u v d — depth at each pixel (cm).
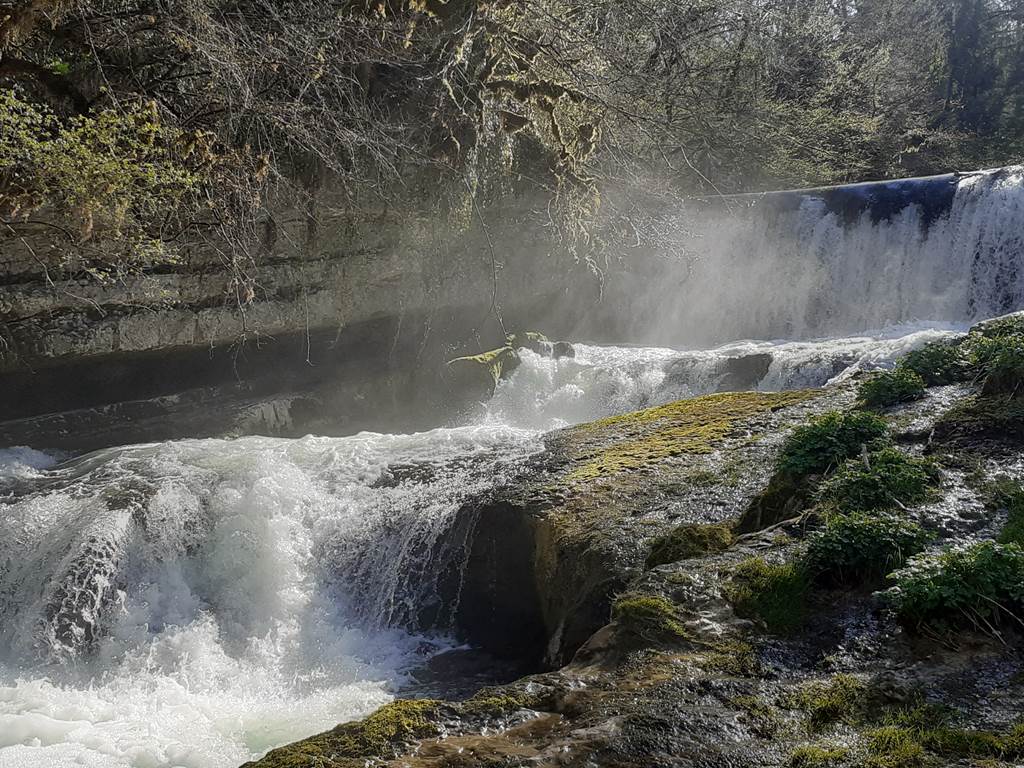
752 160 2698
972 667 493
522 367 1731
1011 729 436
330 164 1341
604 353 1850
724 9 2086
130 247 1264
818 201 2191
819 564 605
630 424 1141
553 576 836
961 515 664
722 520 797
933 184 2061
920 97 4041
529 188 1881
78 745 725
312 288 1608
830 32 3138
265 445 1259
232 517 1037
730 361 1597
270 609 982
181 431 1488
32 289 1306
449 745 452
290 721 783
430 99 1547
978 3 4950
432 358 1830
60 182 1076
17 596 979
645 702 476
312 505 1054
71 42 1230
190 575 1021
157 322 1438
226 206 1299
